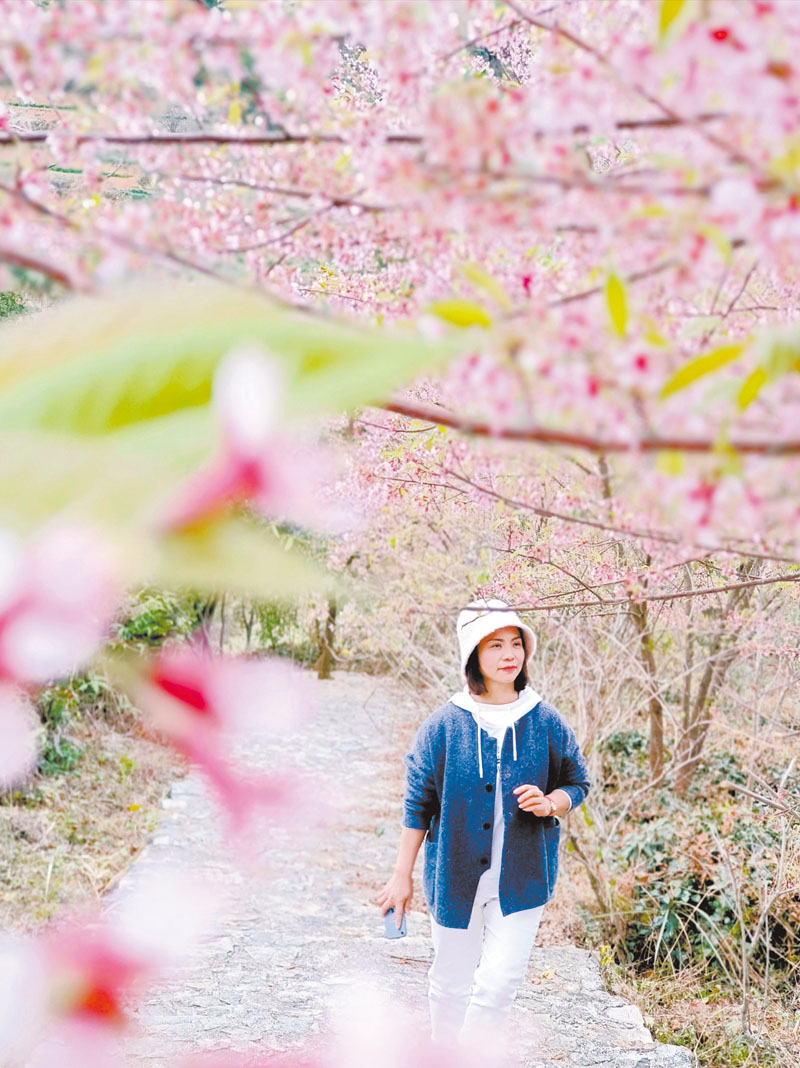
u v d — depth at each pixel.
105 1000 0.24
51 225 0.83
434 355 0.21
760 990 4.26
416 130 1.11
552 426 0.55
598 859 4.79
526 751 2.99
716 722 4.61
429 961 4.34
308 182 1.23
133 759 6.65
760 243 0.60
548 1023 3.70
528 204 0.81
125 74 1.06
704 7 0.61
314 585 0.16
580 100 0.79
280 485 0.16
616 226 0.76
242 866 0.22
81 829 5.66
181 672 0.21
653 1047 3.57
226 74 1.14
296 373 0.20
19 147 1.06
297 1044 3.15
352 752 7.16
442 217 0.87
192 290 0.22
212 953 4.15
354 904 4.89
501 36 1.23
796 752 4.63
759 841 4.71
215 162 1.25
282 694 0.22
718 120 0.70
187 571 0.15
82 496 0.15
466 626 3.04
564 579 2.76
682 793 5.46
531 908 2.96
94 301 0.22
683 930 4.46
